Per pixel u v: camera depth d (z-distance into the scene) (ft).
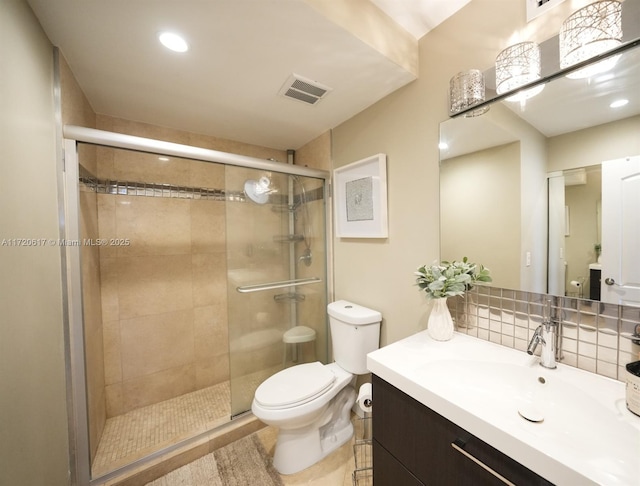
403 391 2.91
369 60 4.02
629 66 2.57
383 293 5.35
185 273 6.81
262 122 6.22
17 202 2.58
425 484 2.74
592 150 2.81
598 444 2.21
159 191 6.43
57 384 3.42
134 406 6.15
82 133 3.81
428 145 4.39
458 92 3.79
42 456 2.95
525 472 1.98
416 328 4.72
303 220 6.92
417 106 4.53
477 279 3.78
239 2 2.93
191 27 3.31
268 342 6.63
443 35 4.11
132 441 5.10
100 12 3.03
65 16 3.08
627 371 2.30
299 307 7.12
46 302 3.16
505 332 3.61
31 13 2.94
